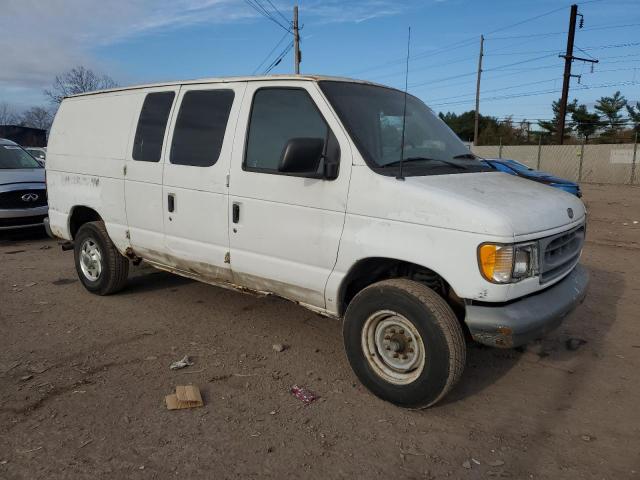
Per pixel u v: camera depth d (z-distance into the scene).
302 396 3.91
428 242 3.45
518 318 3.36
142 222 5.36
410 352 3.69
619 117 47.88
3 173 9.91
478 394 4.03
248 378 4.22
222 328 5.27
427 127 4.62
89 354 4.63
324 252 3.95
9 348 4.75
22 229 9.80
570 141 44.28
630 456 3.26
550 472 3.10
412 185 3.57
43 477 2.99
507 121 45.19
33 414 3.64
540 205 3.70
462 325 3.95
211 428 3.49
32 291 6.49
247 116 4.45
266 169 4.25
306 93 4.10
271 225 4.23
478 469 3.12
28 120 48.44
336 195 3.84
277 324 5.40
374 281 4.10
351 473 3.07
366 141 3.87
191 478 3.00
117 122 5.66
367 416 3.67
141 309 5.81
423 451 3.29
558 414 3.75
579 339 5.06
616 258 8.53
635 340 5.05
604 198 18.98
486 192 3.68
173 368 4.35
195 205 4.79
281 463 3.15
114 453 3.21
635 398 3.98
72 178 6.21
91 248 6.21
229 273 4.68
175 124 5.03
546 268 3.59
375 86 4.61
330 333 5.18
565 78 31.69
